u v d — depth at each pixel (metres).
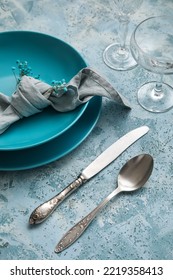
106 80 0.79
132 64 0.90
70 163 0.77
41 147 0.76
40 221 0.70
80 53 0.90
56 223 0.71
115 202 0.73
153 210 0.72
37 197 0.74
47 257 0.69
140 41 0.86
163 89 0.87
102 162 0.76
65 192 0.73
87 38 0.93
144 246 0.69
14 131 0.79
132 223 0.71
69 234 0.69
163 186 0.75
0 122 0.77
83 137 0.77
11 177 0.76
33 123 0.79
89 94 0.79
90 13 0.97
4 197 0.74
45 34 0.87
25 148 0.73
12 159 0.75
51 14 0.97
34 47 0.89
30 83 0.78
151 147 0.79
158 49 0.87
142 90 0.86
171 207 0.73
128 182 0.74
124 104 0.81
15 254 0.69
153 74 0.88
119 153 0.77
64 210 0.72
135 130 0.80
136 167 0.75
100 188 0.74
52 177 0.76
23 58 0.89
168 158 0.78
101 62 0.90
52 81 0.81
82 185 0.75
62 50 0.87
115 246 0.69
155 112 0.83
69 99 0.79
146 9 0.97
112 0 0.89
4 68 0.88
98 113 0.80
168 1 0.97
